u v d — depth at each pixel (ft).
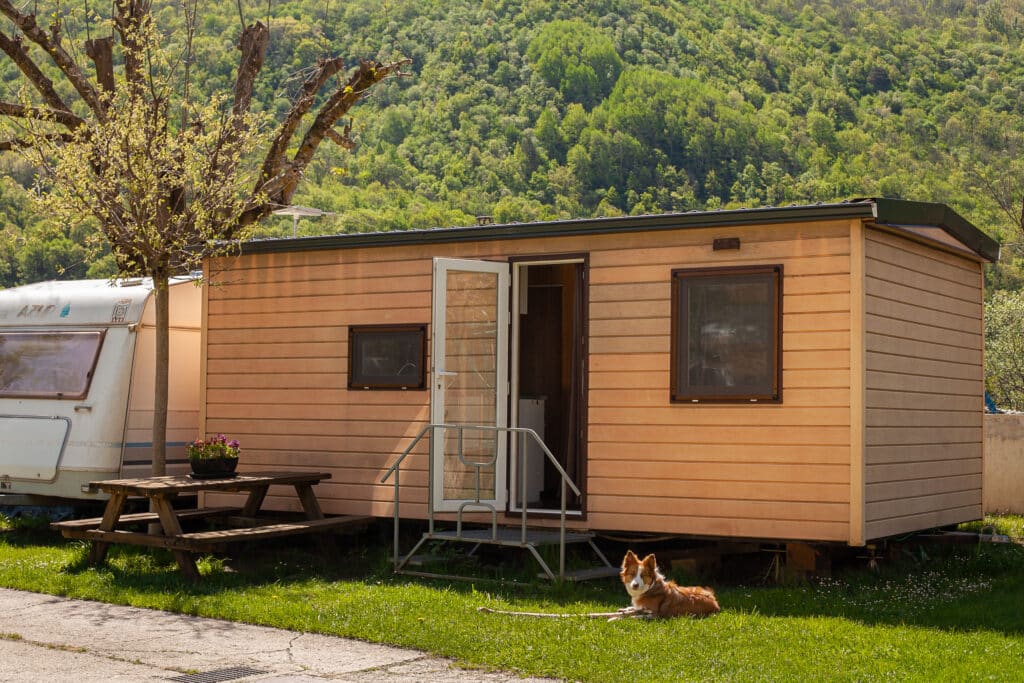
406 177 208.85
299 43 121.49
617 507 31.07
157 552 33.50
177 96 44.19
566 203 222.28
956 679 19.54
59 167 37.58
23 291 41.78
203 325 38.34
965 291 36.29
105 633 23.99
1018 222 84.23
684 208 227.61
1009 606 26.23
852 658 21.09
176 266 38.45
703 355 30.14
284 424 36.60
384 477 31.27
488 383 32.63
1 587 29.60
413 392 34.37
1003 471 47.03
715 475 29.89
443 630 23.32
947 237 33.55
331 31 184.03
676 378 30.40
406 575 30.50
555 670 20.51
